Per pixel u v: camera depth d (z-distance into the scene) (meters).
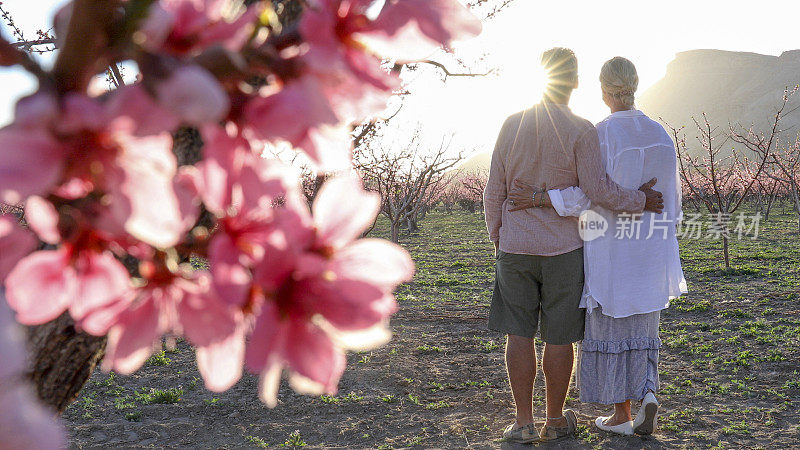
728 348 6.75
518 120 3.58
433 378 5.91
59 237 0.38
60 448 0.31
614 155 3.57
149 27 0.35
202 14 0.37
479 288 11.46
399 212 13.12
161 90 0.32
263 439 4.58
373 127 5.44
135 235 0.36
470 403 5.21
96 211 0.36
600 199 3.43
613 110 3.72
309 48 0.38
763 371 5.93
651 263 3.60
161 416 5.02
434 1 0.42
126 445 4.48
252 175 0.38
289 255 0.37
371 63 0.42
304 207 0.40
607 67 3.71
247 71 0.37
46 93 0.35
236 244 0.38
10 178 0.31
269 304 0.38
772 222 24.78
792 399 5.17
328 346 0.39
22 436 0.29
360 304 0.39
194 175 0.38
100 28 0.35
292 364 0.38
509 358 3.78
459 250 18.31
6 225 0.38
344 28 0.41
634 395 3.74
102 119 0.32
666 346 6.95
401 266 0.41
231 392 5.54
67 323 0.65
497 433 4.54
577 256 3.57
